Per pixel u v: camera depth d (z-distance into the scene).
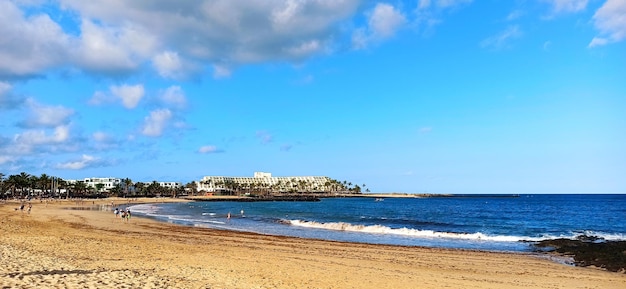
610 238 38.22
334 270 18.95
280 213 85.50
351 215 78.69
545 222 64.75
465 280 17.95
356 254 25.52
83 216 57.72
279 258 22.42
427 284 16.66
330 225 47.81
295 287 14.52
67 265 14.88
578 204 148.50
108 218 55.41
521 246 31.38
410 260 23.61
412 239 35.78
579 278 19.34
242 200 188.25
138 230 38.34
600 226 57.19
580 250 27.33
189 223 52.16
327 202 186.00
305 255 24.30
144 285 11.91
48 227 36.16
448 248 29.72
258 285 14.21
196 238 32.50
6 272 12.36
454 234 38.97
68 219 50.25
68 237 27.12
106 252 20.64
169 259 19.61
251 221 57.31
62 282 11.34
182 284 12.80
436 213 89.88
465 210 106.81
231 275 15.87
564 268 22.09
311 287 14.79
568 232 45.97
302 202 182.62
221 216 71.19
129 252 21.27
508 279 18.66
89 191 198.50
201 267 17.48
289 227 47.41
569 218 75.44
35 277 11.69
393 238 36.47
